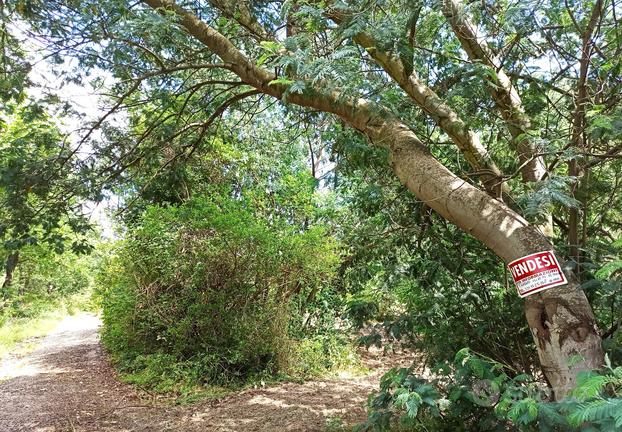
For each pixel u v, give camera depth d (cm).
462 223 294
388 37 292
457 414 281
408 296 445
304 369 790
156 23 381
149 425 553
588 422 160
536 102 371
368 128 351
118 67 531
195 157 904
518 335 362
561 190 275
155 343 860
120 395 691
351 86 302
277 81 285
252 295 782
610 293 285
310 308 896
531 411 186
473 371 266
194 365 746
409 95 372
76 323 1923
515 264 264
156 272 829
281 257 767
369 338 409
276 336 772
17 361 1019
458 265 396
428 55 366
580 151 285
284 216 1048
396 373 305
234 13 491
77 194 598
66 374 852
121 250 870
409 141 329
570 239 330
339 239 787
